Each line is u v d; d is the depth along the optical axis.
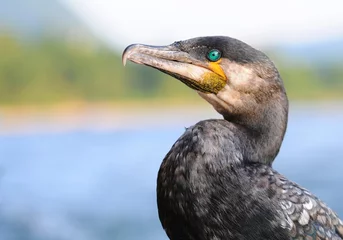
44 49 87.94
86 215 21.17
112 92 89.75
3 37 86.38
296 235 5.59
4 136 64.81
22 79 85.19
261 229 5.49
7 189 24.89
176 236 5.68
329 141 46.62
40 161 36.62
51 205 22.36
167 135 61.28
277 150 5.99
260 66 5.96
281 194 5.56
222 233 5.48
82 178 29.80
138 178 30.08
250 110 5.96
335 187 25.22
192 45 6.09
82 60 89.19
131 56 6.02
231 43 6.03
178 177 5.56
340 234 5.99
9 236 18.23
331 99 98.69
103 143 51.84
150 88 90.00
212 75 6.01
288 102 6.10
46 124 75.69
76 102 86.31
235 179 5.51
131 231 19.47
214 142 5.61
